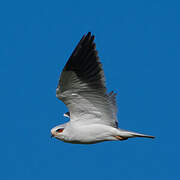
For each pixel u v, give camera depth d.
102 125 15.87
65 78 14.70
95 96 15.20
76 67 14.50
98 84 14.77
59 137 16.25
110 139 16.02
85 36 14.28
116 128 15.95
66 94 15.18
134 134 15.75
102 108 15.56
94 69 14.56
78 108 15.62
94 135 15.90
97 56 14.35
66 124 16.22
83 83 14.89
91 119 15.84
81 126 15.89
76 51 14.34
